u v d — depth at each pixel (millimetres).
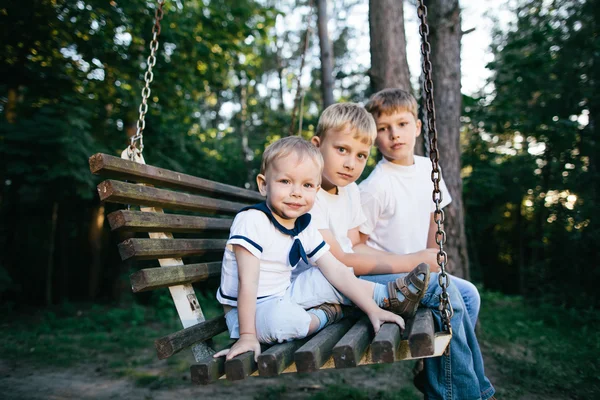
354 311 2338
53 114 8477
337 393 4324
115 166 2088
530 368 4852
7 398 4414
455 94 6324
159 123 10078
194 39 9320
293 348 1916
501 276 18172
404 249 2910
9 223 11844
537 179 14023
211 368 1735
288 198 2100
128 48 9031
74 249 13508
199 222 2609
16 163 7824
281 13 10469
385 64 5652
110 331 7844
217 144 16750
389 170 2957
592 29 10008
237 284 2166
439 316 2299
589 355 5324
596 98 9672
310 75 21609
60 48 8828
